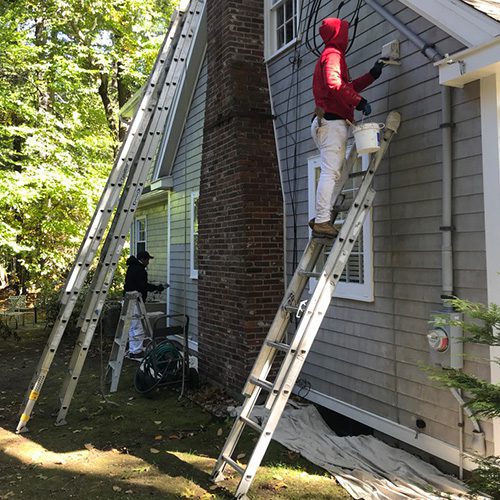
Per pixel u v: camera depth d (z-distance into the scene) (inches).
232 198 253.0
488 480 100.9
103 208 211.6
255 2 263.0
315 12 223.5
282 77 249.6
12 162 458.3
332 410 211.6
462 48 148.9
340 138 161.6
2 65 476.7
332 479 158.1
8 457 178.5
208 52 282.7
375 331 188.5
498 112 139.9
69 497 149.1
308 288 233.0
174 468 169.2
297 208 239.0
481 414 103.6
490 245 141.3
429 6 153.9
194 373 267.4
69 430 206.4
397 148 177.9
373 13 191.5
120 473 165.3
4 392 263.3
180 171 382.0
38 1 533.3
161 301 425.1
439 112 160.4
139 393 257.9
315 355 223.6
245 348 238.5
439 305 160.4
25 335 447.2
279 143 252.7
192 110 353.7
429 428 163.8
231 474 163.5
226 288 258.4
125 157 211.5
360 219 159.0
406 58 173.9
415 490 146.3
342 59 162.1
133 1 566.9
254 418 210.8
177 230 387.5
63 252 649.6
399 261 176.9
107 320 415.2
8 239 466.0
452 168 154.6
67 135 531.2
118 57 593.9
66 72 508.4
